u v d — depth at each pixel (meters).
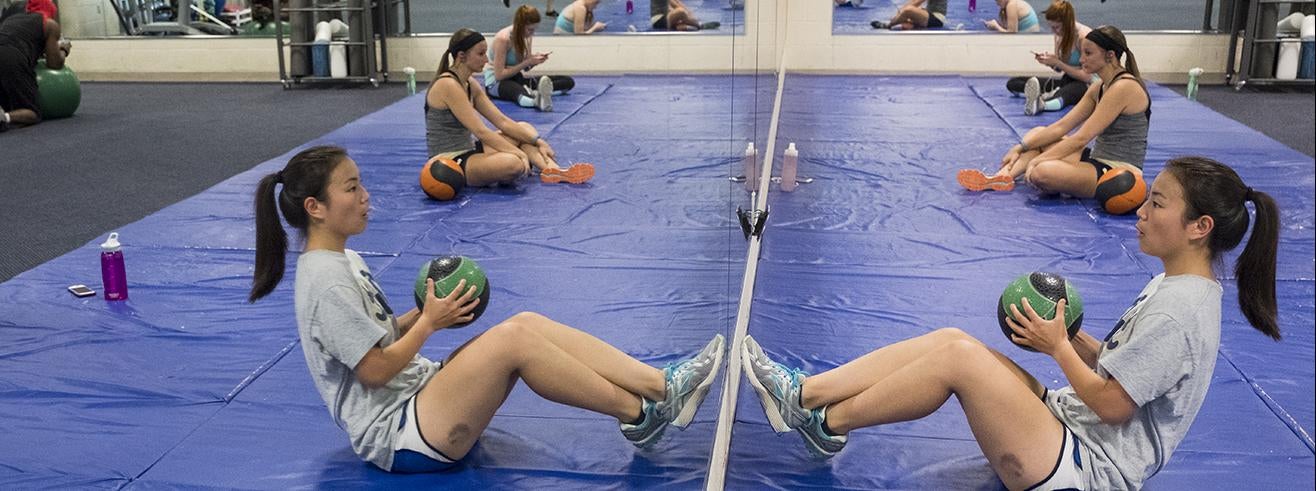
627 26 6.99
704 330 2.91
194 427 2.60
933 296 4.00
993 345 3.51
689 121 5.16
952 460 2.70
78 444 2.49
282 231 2.32
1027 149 5.68
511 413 2.64
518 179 5.23
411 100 8.78
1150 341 2.17
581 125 6.25
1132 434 2.29
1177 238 2.19
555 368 2.31
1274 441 2.79
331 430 2.60
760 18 5.08
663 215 4.29
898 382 2.41
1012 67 10.81
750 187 4.02
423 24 10.74
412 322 2.47
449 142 5.28
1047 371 3.29
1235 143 6.99
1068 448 2.27
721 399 2.73
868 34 10.91
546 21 9.18
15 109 7.34
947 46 10.88
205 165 6.13
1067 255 4.52
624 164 5.28
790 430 2.65
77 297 3.62
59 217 4.81
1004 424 2.29
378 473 2.38
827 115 8.35
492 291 3.39
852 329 3.63
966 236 4.82
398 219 4.56
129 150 6.57
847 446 2.77
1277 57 9.84
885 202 5.49
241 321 3.38
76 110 8.25
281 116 8.29
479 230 4.31
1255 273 2.24
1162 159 6.52
